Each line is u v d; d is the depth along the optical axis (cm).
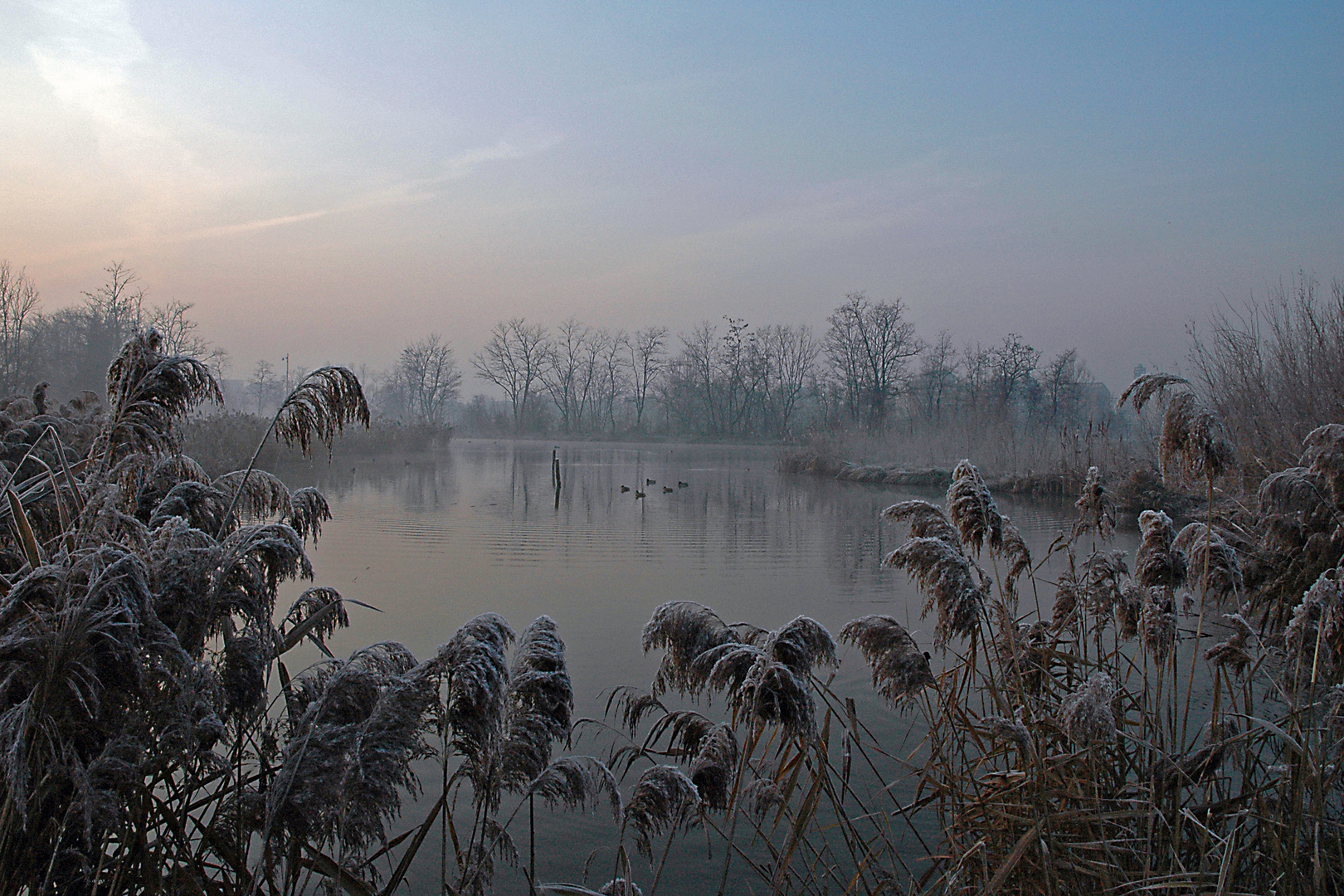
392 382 11919
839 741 651
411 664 328
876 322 8088
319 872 296
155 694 274
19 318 4338
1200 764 362
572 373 10988
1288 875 313
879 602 1250
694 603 366
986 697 530
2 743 228
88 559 257
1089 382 7475
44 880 260
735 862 477
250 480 368
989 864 356
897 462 4356
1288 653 384
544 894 353
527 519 2350
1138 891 314
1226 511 743
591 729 684
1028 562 448
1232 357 1555
